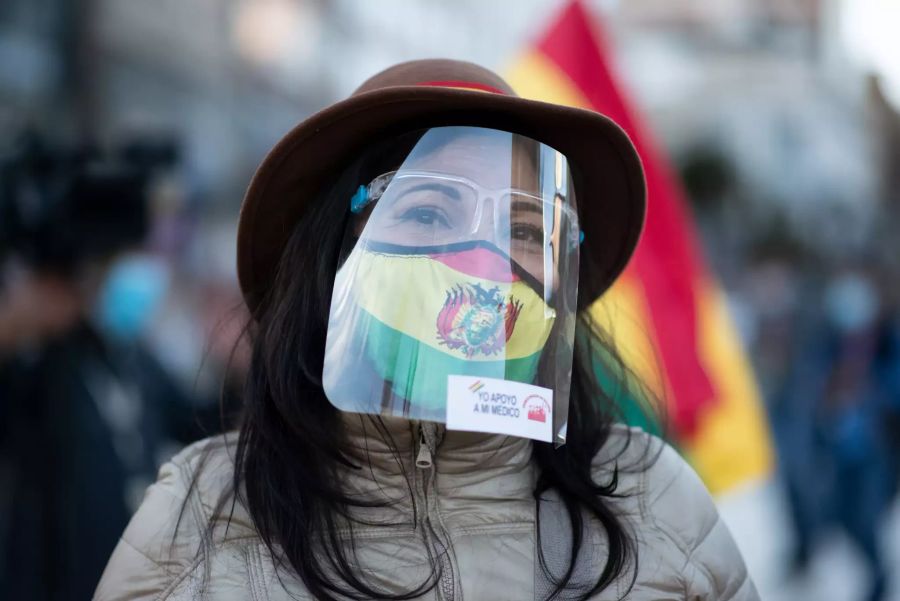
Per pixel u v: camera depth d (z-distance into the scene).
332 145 1.38
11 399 2.64
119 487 2.65
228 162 7.33
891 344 5.46
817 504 5.50
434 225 1.29
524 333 1.27
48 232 2.77
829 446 5.48
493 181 1.32
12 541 2.57
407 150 1.34
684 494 1.41
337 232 1.38
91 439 2.63
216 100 7.30
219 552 1.29
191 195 5.83
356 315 1.26
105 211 2.89
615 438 1.48
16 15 5.54
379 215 1.31
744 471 2.93
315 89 8.55
